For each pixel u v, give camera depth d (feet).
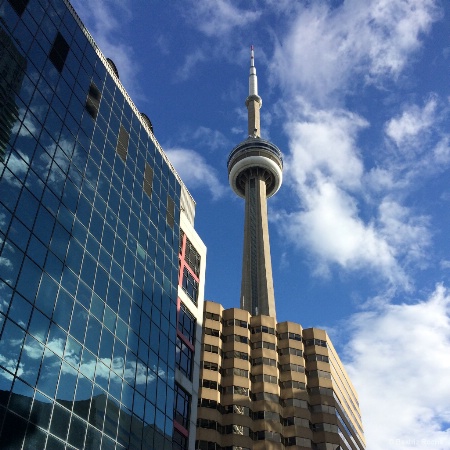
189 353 197.88
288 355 347.97
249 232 515.50
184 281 211.61
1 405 100.73
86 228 148.77
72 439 116.88
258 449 297.12
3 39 138.92
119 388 140.15
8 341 107.34
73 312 131.13
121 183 178.60
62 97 158.20
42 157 139.03
